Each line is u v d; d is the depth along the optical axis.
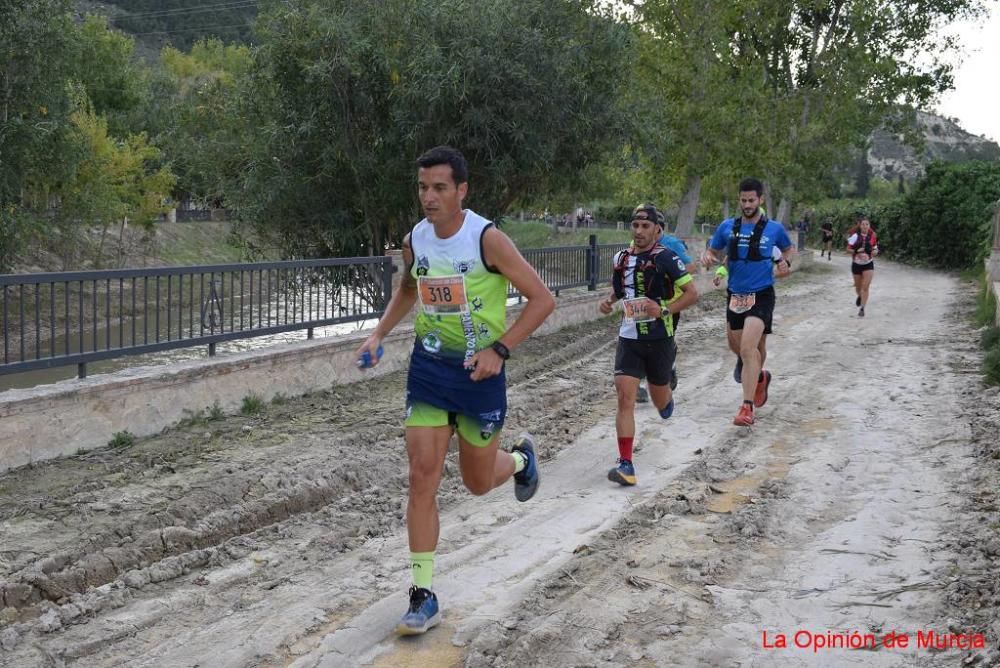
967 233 31.19
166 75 60.59
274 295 8.90
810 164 33.94
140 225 44.56
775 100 31.98
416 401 3.95
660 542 5.12
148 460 6.50
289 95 15.04
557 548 5.05
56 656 3.76
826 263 36.88
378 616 4.11
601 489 6.23
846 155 36.69
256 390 8.36
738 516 5.52
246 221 16.80
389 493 6.15
